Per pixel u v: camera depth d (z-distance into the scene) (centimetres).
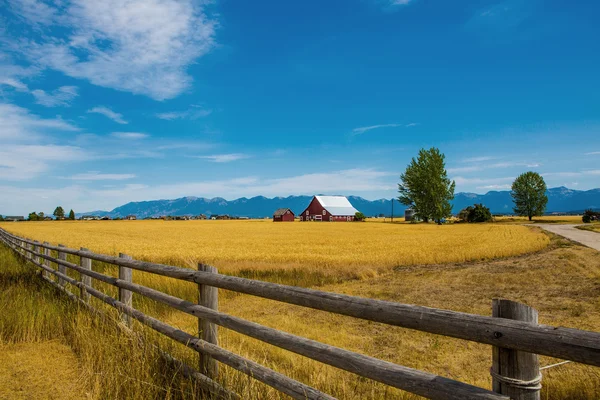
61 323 604
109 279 627
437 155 8581
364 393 403
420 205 8694
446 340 632
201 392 365
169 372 405
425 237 3775
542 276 1273
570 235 3481
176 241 3372
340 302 252
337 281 1292
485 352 574
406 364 532
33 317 593
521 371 171
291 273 1420
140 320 509
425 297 1001
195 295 970
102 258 665
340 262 1722
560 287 1069
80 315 590
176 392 370
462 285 1164
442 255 1942
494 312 184
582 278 1191
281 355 527
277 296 301
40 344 545
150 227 7425
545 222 8188
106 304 657
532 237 3278
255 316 811
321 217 13062
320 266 1602
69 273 1212
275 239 3675
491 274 1373
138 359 420
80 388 403
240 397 318
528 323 166
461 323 188
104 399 371
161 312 798
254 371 318
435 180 8475
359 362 236
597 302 862
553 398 405
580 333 149
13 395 389
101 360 441
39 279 1073
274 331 305
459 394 185
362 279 1330
